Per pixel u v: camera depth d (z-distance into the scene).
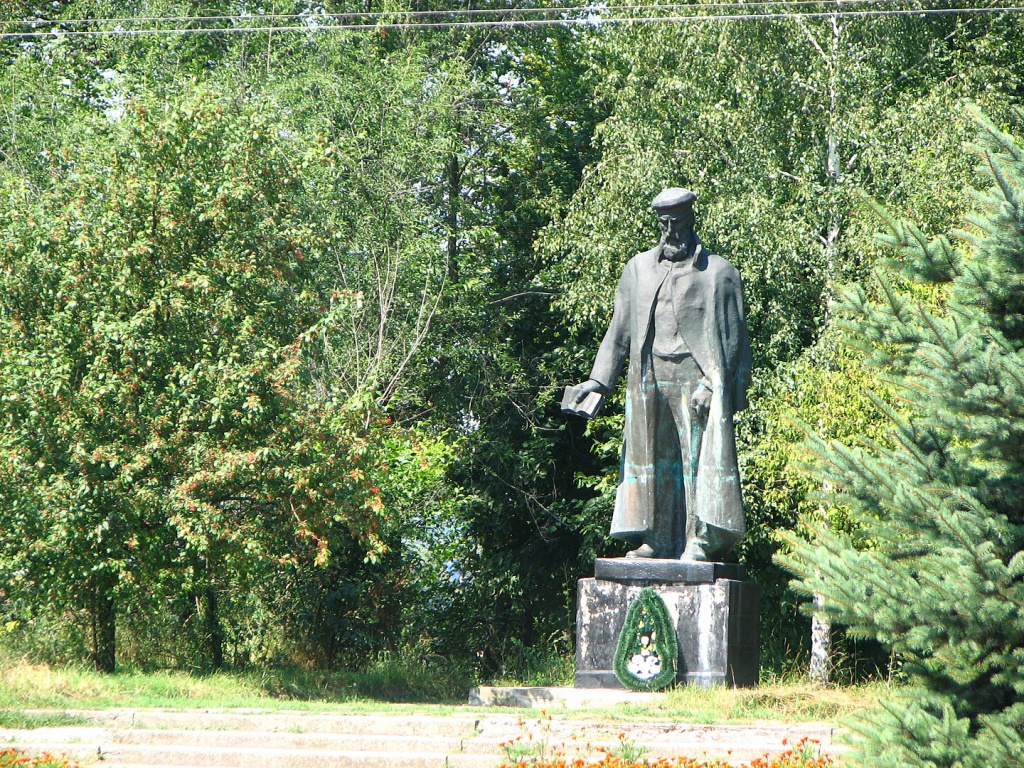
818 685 26.19
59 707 22.56
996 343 14.69
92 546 27.16
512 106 48.31
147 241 28.31
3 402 27.06
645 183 37.59
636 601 25.48
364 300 37.62
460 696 32.75
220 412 27.23
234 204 28.95
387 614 37.84
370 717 21.36
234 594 34.44
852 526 29.89
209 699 24.72
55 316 27.47
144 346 27.55
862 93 37.28
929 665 15.30
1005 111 34.66
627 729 20.69
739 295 27.08
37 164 37.56
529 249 47.56
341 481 28.44
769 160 37.16
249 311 29.45
